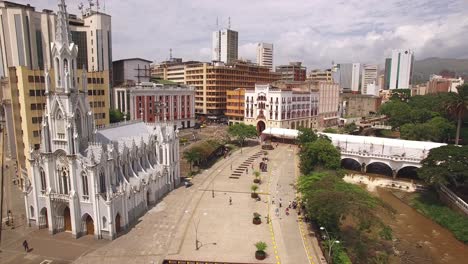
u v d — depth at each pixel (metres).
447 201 86.06
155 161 88.50
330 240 57.62
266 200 84.56
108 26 164.38
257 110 178.62
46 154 62.00
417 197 94.94
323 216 59.62
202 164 117.44
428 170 87.81
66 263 53.81
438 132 139.88
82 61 163.62
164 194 88.00
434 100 193.88
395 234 74.06
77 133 60.94
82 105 63.66
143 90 160.00
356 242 67.81
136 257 56.00
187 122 189.62
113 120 137.25
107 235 62.16
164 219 71.88
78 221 62.59
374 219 58.81
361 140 124.88
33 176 64.56
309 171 99.50
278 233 66.12
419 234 74.50
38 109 90.12
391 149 115.06
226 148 144.62
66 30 59.81
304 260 56.31
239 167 117.25
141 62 195.25
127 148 74.06
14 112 92.38
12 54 139.50
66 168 61.94
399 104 191.38
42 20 141.25
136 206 72.06
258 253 56.22
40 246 59.31
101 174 62.94
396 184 106.12
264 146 149.62
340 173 96.31
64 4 59.31
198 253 57.69
